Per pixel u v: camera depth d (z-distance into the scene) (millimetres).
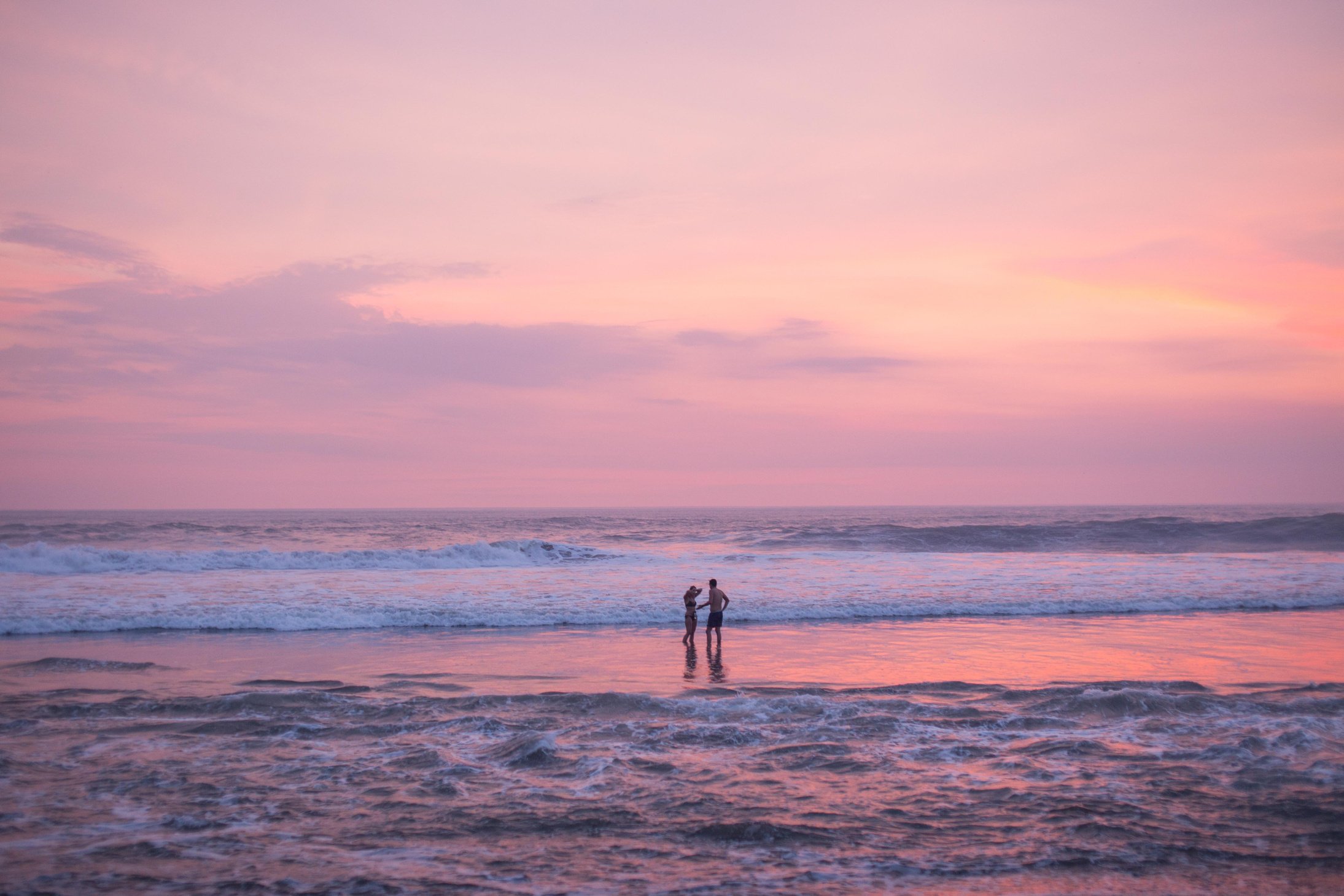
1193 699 10711
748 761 8367
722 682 12375
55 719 9875
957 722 9844
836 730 9508
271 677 12609
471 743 8984
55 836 6355
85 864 5836
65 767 8078
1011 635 17188
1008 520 110562
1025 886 5547
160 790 7426
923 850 6160
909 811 6961
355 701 10836
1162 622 19016
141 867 5805
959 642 16234
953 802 7164
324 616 18359
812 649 15445
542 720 9961
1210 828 6555
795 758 8453
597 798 7266
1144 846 6199
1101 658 14359
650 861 5965
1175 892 5453
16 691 11422
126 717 9977
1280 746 8719
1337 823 6645
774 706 10609
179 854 6035
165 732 9375
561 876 5711
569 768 8117
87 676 12570
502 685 12078
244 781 7719
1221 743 8852
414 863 5910
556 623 18766
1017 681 12438
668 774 7922
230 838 6348
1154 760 8297
